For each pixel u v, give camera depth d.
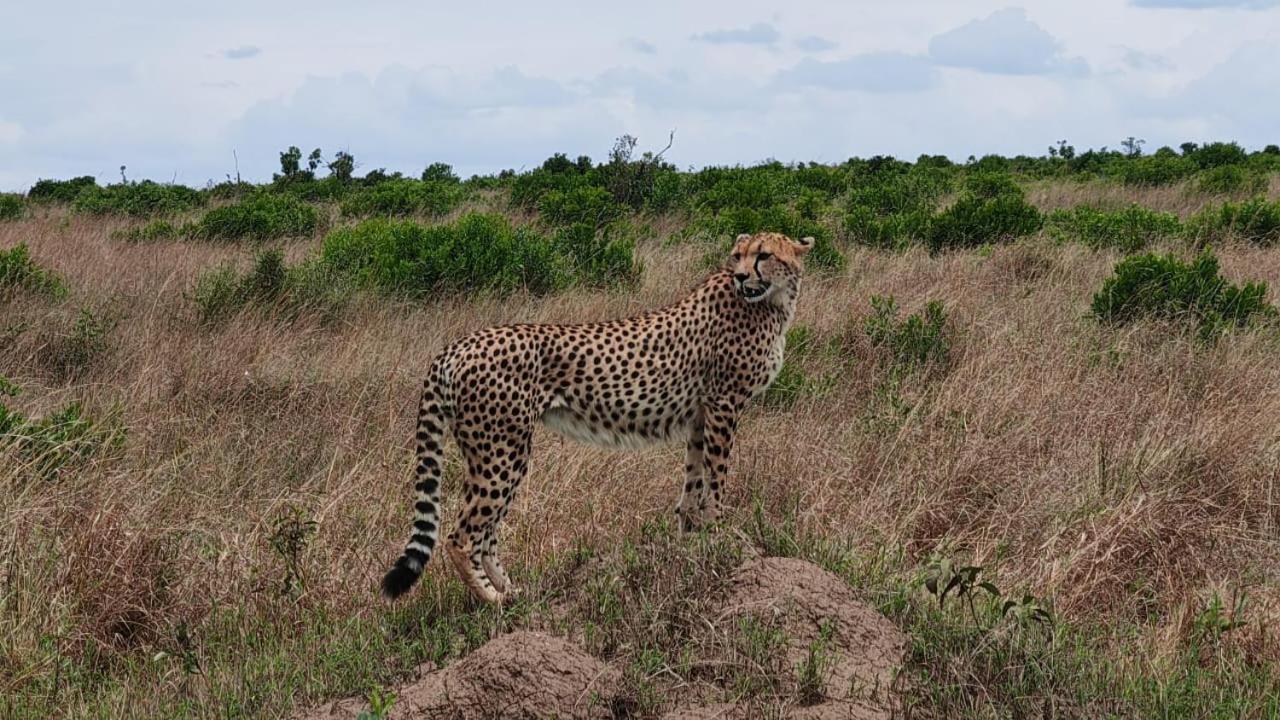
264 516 15.36
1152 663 12.18
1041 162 79.00
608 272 31.34
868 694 11.27
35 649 12.73
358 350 23.41
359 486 16.39
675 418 15.14
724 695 11.31
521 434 14.04
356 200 52.50
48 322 25.08
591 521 15.20
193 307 27.66
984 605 13.15
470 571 13.86
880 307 25.27
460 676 11.35
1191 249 34.50
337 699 12.03
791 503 16.03
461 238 30.84
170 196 58.72
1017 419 18.94
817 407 20.45
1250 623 13.52
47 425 17.80
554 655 11.24
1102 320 25.36
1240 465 17.14
